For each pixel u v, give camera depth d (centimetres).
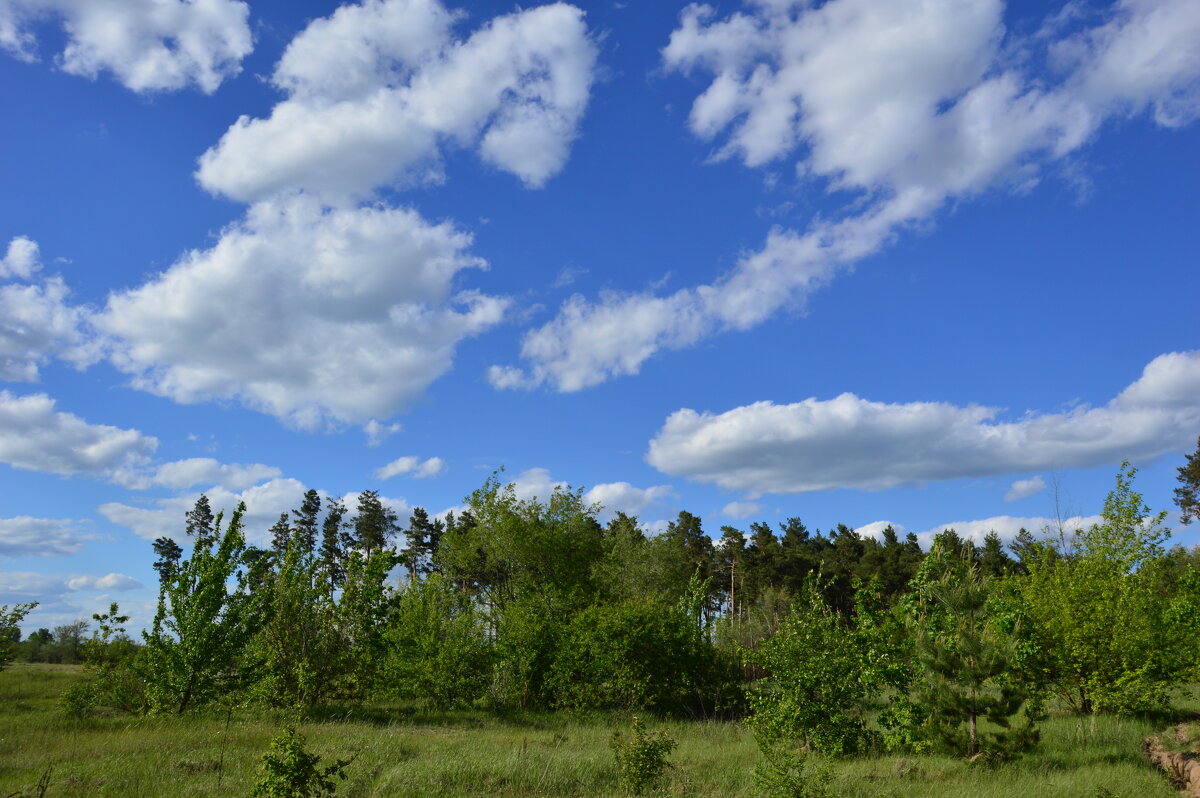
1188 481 4697
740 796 1035
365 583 2336
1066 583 1742
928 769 1240
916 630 1488
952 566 1470
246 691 2083
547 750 1367
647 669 2300
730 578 6212
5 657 2075
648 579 4425
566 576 3203
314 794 883
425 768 1115
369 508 6000
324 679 2184
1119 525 1748
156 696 1908
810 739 1466
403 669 2370
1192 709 1750
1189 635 1563
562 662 2380
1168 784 1098
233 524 2075
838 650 1509
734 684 2417
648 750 1095
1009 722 1333
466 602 2678
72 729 1647
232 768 1130
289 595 2198
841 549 6131
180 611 1989
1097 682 1600
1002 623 1347
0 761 1214
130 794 967
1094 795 1007
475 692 2322
